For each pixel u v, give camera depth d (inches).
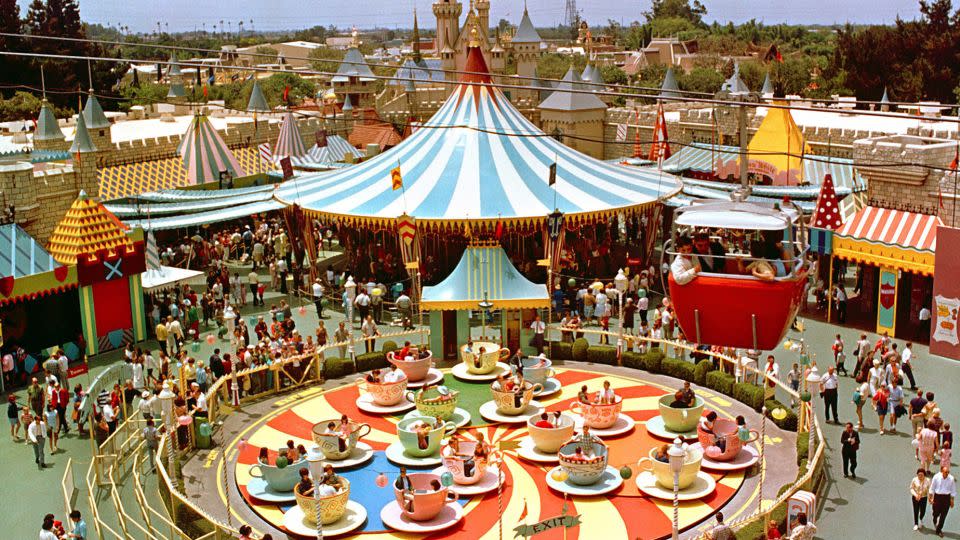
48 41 3740.2
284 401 1254.9
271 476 968.3
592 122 2915.8
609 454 1053.2
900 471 1022.4
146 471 1073.5
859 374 1263.5
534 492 968.9
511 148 1775.3
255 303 1690.5
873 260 1467.8
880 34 3937.0
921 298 1491.1
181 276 1636.3
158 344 1535.4
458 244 1765.5
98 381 1123.3
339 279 1742.1
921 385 1264.8
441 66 4741.6
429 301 1364.4
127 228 1560.0
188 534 894.4
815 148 2139.5
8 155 1779.0
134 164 2193.7
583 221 1643.7
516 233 1635.1
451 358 1412.4
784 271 746.2
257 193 2064.5
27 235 1485.0
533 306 1355.8
